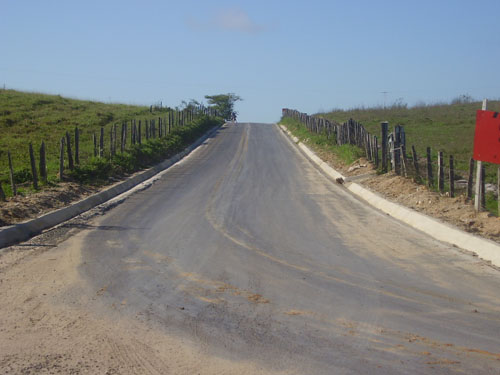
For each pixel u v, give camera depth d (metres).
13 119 36.84
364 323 6.47
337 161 26.08
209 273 8.64
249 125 60.41
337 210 15.02
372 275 8.64
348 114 61.41
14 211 12.30
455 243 10.87
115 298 7.31
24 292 7.52
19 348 5.59
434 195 14.84
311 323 6.44
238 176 22.48
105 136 32.44
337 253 10.12
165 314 6.71
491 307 7.14
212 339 5.90
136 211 14.52
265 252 10.12
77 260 9.32
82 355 5.44
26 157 24.44
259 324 6.39
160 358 5.39
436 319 6.64
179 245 10.59
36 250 10.02
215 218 13.55
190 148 34.72
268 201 16.41
